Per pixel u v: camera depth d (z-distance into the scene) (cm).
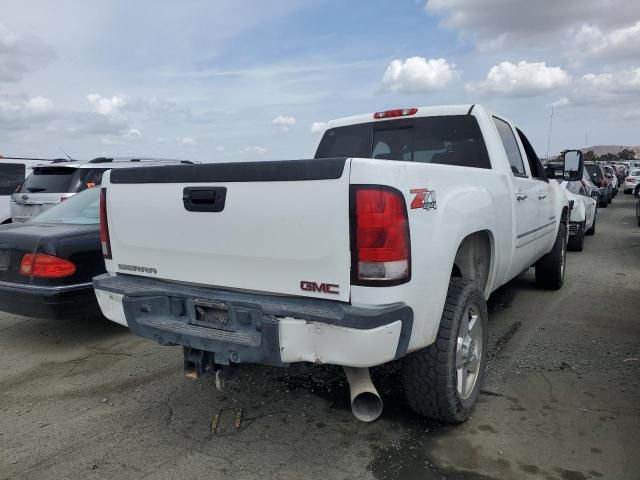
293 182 259
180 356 461
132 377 417
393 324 249
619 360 419
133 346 492
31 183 918
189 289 302
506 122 491
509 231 409
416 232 262
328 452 298
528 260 514
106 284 331
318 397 370
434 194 283
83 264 474
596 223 1516
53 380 416
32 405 371
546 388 371
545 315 548
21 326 560
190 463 292
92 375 423
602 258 901
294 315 255
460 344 314
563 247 658
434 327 285
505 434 311
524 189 461
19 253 471
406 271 254
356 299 249
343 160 245
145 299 307
